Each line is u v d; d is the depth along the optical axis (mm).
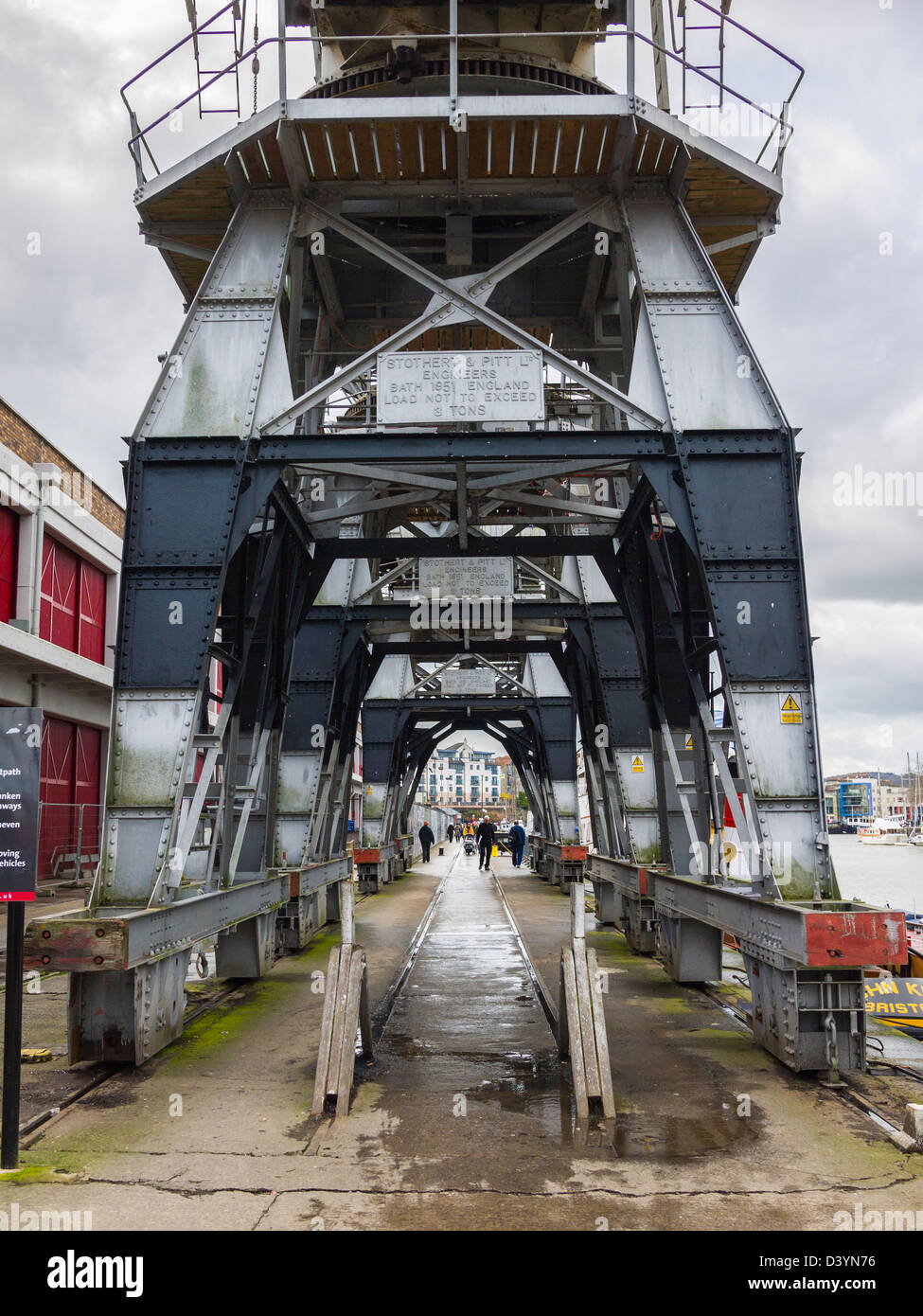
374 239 9109
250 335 8797
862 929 6418
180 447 8477
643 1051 7828
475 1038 8461
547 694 26641
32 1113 6121
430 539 12445
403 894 24078
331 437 8547
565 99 8234
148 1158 5375
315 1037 8367
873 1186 4914
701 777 10125
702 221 9734
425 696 30828
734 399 8594
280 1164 5285
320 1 9672
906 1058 7898
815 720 7938
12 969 5305
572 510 11359
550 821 28312
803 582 8156
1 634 19547
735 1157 5348
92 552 25609
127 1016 7262
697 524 8305
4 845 5309
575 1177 5062
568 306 12547
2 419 20391
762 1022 7789
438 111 8203
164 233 9703
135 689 8055
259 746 10641
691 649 9750
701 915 9469
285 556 11094
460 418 8672
